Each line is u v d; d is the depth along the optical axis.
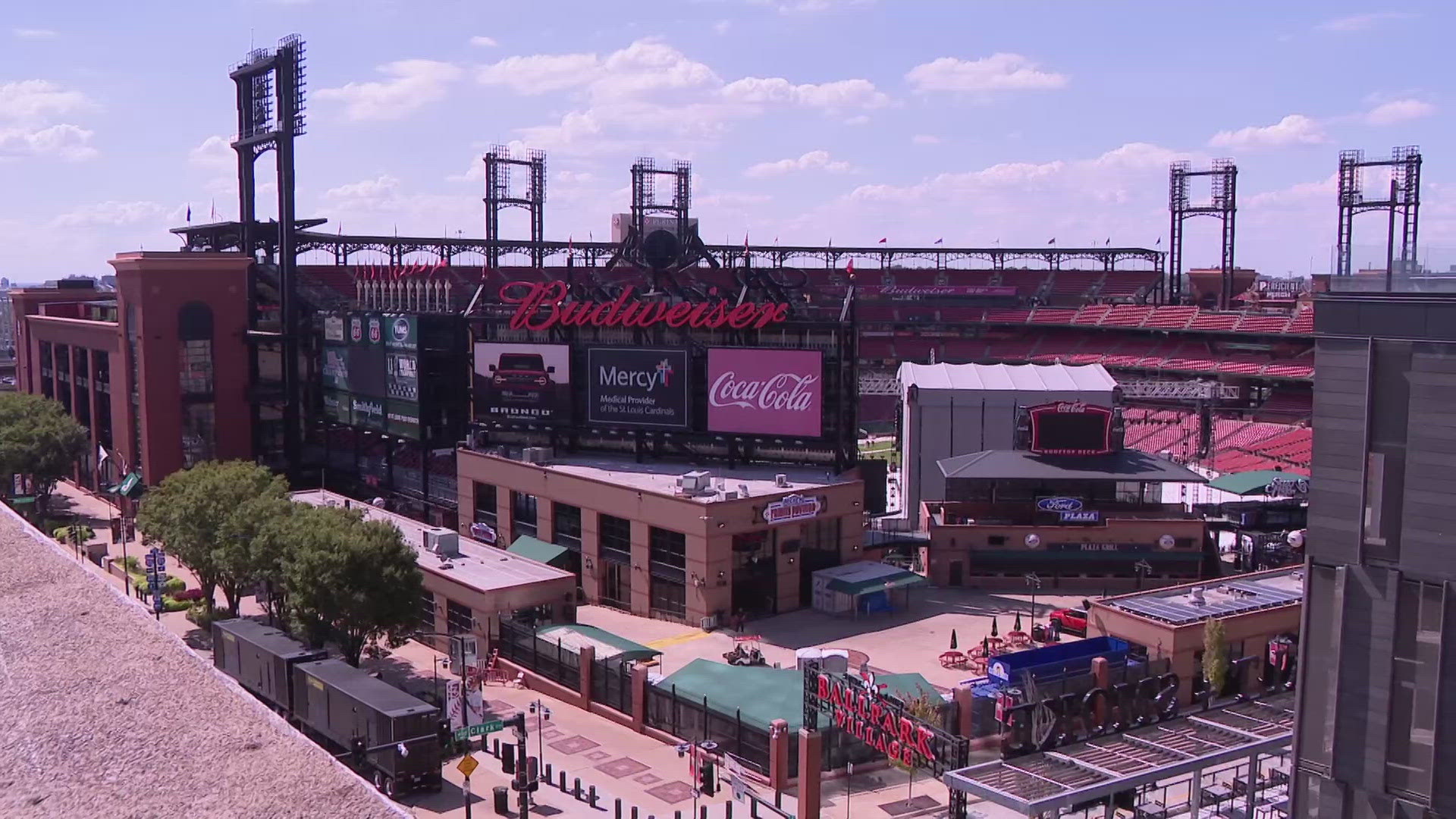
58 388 152.62
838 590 84.88
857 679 50.16
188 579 99.50
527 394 108.00
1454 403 30.31
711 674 62.88
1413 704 31.44
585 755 59.69
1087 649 64.62
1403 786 31.64
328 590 66.62
